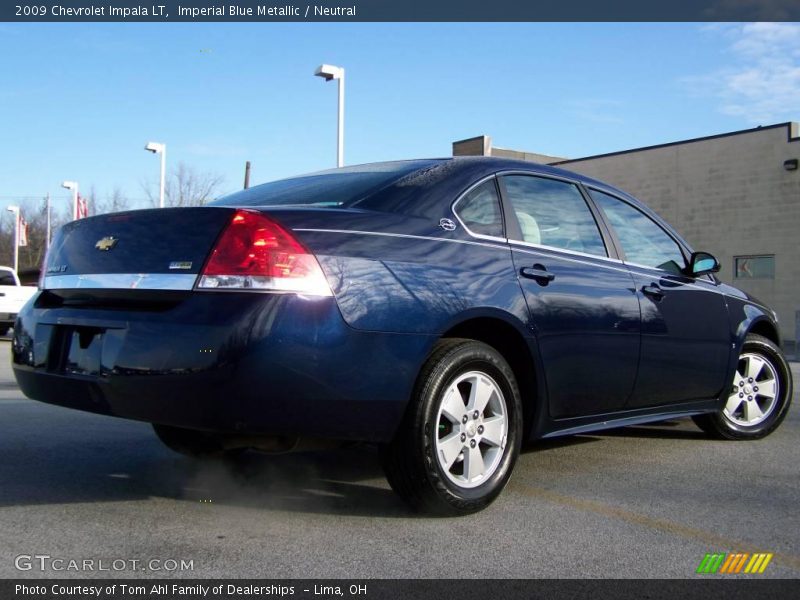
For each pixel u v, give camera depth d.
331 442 3.59
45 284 3.83
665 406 4.96
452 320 3.57
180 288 3.22
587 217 4.64
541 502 3.95
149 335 3.20
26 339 3.76
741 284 25.09
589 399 4.32
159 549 3.18
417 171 4.00
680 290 5.00
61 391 3.51
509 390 3.84
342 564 3.05
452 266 3.67
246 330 3.07
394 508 3.77
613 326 4.40
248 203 4.12
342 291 3.26
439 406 3.52
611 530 3.52
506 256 3.95
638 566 3.09
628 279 4.63
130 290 3.35
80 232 3.74
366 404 3.30
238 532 3.40
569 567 3.07
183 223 3.35
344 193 3.82
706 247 25.89
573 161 29.64
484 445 3.80
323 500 3.89
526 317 3.91
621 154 28.11
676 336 4.88
